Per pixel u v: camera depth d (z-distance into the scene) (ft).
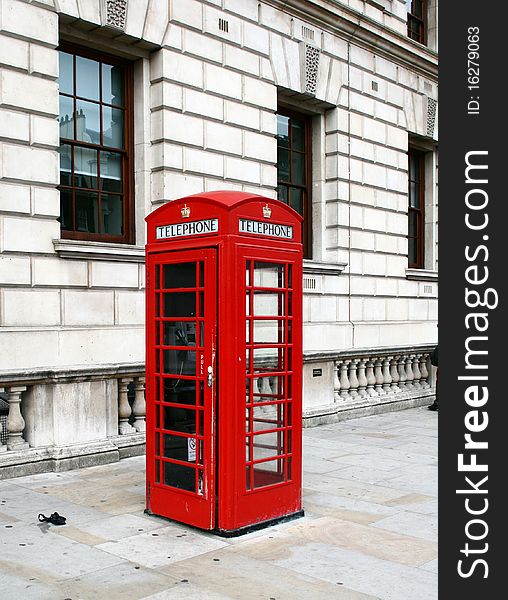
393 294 55.67
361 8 51.85
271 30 44.11
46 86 32.04
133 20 35.42
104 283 34.42
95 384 28.12
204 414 19.45
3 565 16.85
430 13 60.85
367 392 45.11
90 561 17.21
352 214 51.37
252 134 42.65
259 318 19.86
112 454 28.30
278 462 20.66
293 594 15.39
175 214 20.43
